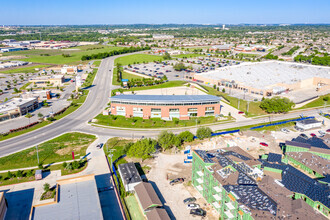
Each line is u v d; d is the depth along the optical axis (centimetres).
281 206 7612
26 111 19750
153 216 8356
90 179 9900
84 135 15788
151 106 17988
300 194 9025
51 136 15662
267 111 19612
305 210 7531
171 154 13538
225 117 18788
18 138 15412
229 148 11819
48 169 12069
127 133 16112
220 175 9131
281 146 14600
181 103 17925
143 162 12706
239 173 9294
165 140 13438
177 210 9300
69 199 8731
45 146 14238
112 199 9962
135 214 9094
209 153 10725
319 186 9394
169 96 19538
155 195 9519
